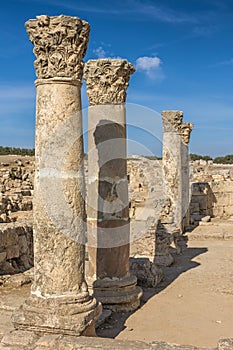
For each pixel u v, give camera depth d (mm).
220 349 5855
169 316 8805
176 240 16156
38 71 7125
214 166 47844
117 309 8984
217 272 12742
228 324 8383
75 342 6207
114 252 9227
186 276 12242
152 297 10109
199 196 25188
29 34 7105
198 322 8477
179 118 17391
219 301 9852
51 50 6957
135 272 11102
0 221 15406
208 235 19609
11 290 10461
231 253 16047
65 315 6684
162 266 13484
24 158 50250
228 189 26859
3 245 11758
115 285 9102
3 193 22359
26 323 6730
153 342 6168
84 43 7145
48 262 6930
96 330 7992
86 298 7020
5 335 6578
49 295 6891
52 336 6484
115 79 9180
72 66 7020
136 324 8328
